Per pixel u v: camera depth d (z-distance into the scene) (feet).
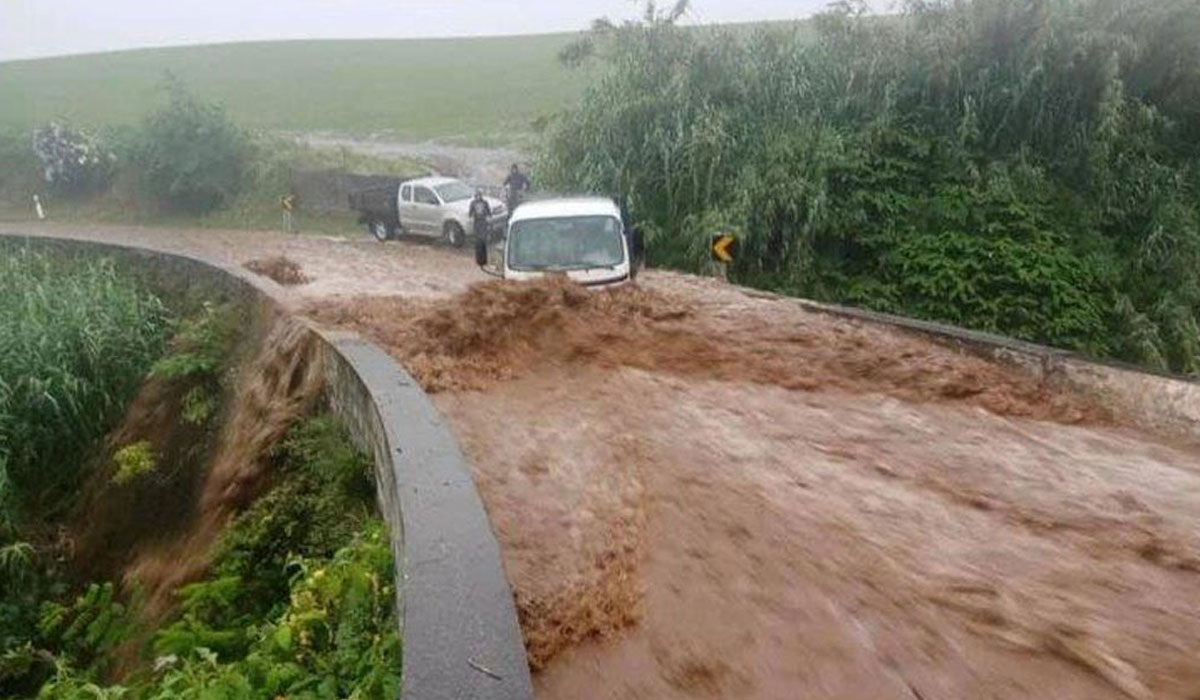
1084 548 15.76
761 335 31.50
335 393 27.45
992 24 53.72
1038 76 51.96
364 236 83.15
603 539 15.80
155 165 98.53
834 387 26.73
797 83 59.36
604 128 63.72
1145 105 51.78
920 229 52.26
